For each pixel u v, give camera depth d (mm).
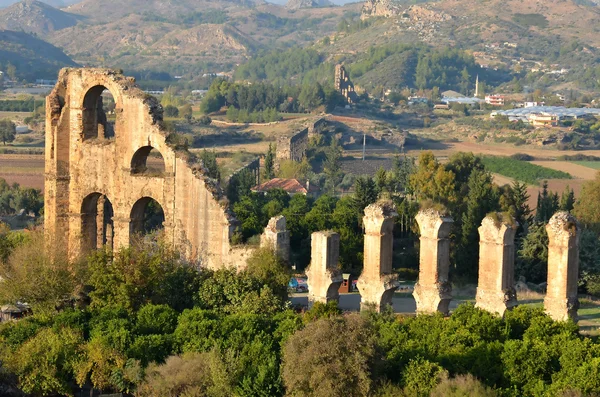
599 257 148625
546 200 192250
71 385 100562
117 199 124375
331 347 86562
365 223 106062
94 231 129875
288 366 87875
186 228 120500
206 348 97188
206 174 120500
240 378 91875
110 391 98812
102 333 101312
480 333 96000
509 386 88438
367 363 86938
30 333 103688
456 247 163500
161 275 113562
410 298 128875
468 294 139750
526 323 98750
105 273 112875
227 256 117438
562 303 98438
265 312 108188
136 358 97875
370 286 105562
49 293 114500
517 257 156625
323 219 173875
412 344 92938
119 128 123562
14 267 117250
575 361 88125
